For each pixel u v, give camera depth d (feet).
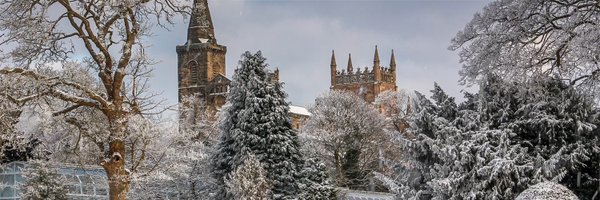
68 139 124.06
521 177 69.72
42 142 136.56
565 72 82.12
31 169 120.06
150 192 144.46
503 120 74.90
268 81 149.59
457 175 71.82
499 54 86.22
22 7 95.55
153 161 133.39
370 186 248.32
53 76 98.53
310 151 179.11
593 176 73.36
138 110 108.58
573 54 81.20
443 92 81.41
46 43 97.19
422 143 78.48
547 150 72.74
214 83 503.61
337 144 279.08
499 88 77.46
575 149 70.59
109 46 103.50
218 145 148.25
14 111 97.60
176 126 131.75
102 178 139.33
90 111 107.34
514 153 70.69
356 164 268.00
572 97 73.67
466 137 74.28
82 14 98.94
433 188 74.13
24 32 96.22
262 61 150.82
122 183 98.94
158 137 124.16
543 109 73.82
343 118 287.28
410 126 82.74
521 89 75.87
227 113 148.87
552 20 84.28
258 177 123.44
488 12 87.66
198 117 200.44
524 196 58.29
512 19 86.02
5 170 131.95
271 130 143.02
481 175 70.38
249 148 140.67
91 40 98.63
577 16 80.33
